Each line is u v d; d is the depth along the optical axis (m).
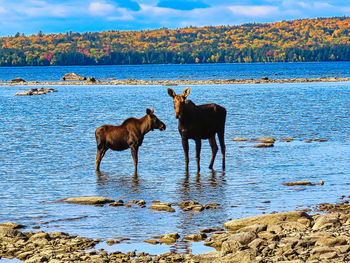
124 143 40.66
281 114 81.31
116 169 41.19
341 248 20.52
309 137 56.72
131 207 30.16
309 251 20.75
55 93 153.12
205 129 40.31
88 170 40.78
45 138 57.34
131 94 144.38
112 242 24.05
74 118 79.00
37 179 37.50
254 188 34.31
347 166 40.78
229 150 49.41
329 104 98.25
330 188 34.03
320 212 28.33
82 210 29.58
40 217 28.30
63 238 24.52
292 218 26.06
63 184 35.97
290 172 39.03
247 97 122.44
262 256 20.66
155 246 23.53
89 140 55.81
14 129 65.25
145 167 41.91
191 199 31.83
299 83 195.12
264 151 48.28
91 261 21.06
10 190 34.22
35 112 89.31
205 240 24.09
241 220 26.25
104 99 123.69
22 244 23.84
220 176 38.28
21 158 45.44
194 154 47.62
